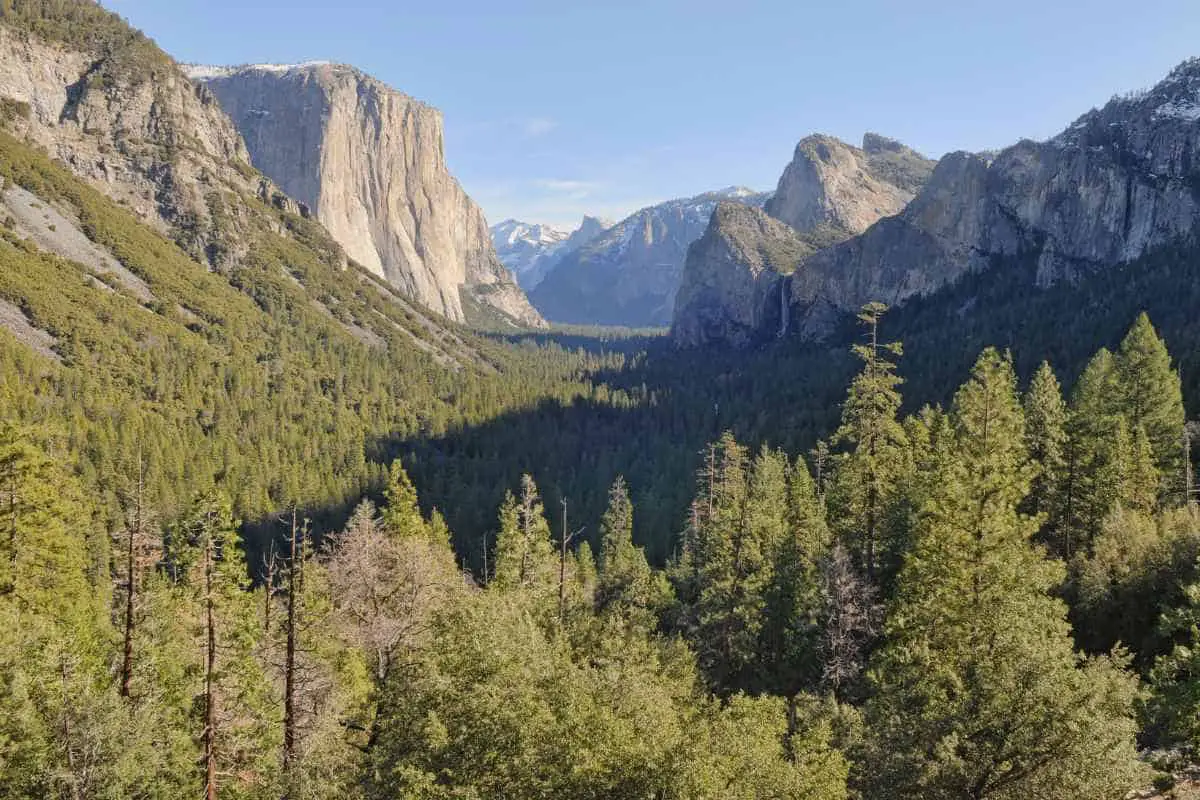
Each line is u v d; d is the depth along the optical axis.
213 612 26.33
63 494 39.69
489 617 27.67
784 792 20.94
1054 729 18.64
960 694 21.30
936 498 31.75
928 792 19.67
